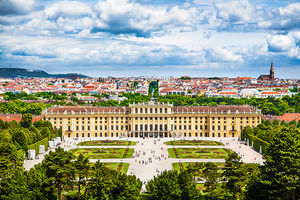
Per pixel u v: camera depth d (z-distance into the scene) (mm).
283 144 156250
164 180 171000
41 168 178000
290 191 153375
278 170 156000
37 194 164625
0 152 198750
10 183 167875
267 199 159125
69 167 177250
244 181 172250
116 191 166250
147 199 178125
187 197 170875
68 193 195375
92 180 171250
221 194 172750
